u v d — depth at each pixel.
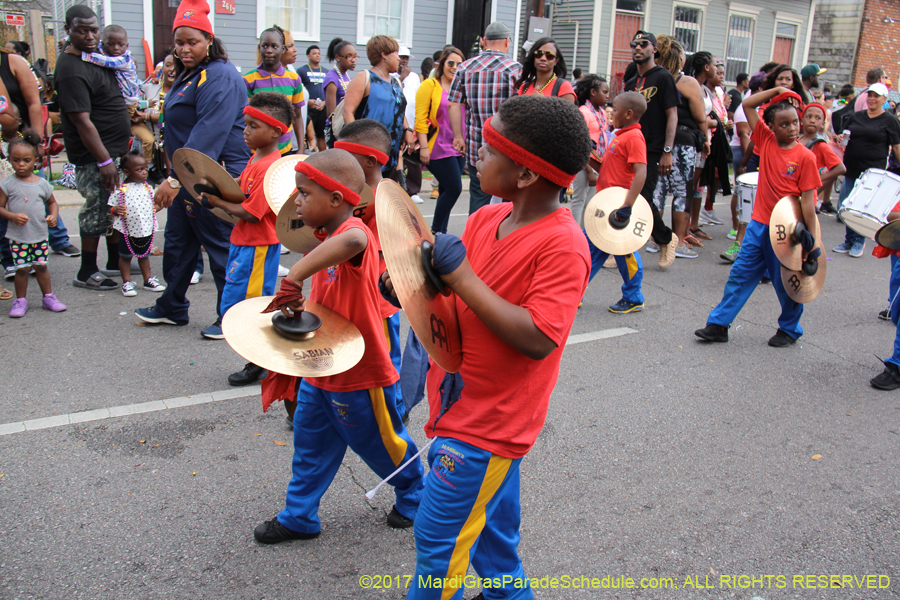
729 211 11.63
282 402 4.15
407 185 9.14
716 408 4.37
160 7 11.98
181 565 2.73
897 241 4.72
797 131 4.99
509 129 1.81
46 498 3.10
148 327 5.24
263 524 2.90
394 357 3.43
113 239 6.44
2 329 5.07
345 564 2.79
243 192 4.05
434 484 2.00
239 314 2.50
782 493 3.44
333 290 2.72
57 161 11.66
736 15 20.78
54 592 2.54
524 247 1.87
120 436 3.67
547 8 19.11
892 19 23.33
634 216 5.92
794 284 5.15
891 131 8.80
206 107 4.62
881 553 3.00
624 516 3.19
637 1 18.95
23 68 6.40
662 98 7.08
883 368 5.14
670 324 5.93
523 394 1.95
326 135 7.15
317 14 13.37
